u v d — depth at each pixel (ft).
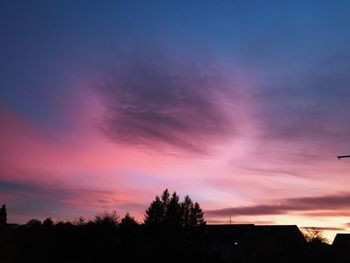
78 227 99.60
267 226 194.90
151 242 106.63
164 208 273.54
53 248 95.81
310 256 177.68
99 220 101.60
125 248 99.30
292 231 189.26
